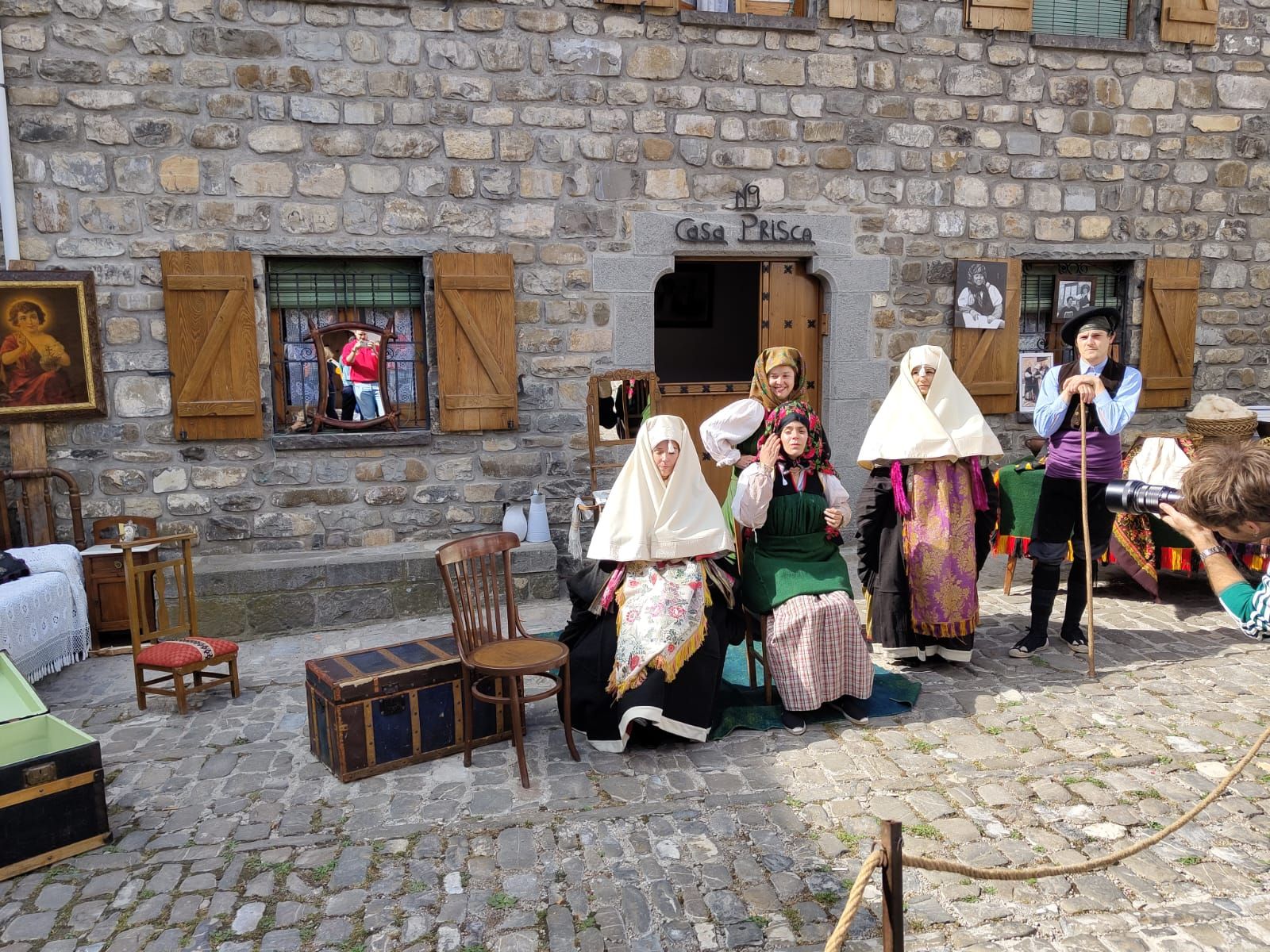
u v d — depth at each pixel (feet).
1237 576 7.23
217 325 18.62
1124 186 23.49
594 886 9.35
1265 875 9.41
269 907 9.11
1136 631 17.31
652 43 20.36
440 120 19.43
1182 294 24.04
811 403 22.95
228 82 18.37
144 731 13.52
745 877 9.49
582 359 20.76
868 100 21.74
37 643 15.06
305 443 19.39
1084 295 24.23
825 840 10.16
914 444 14.33
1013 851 9.86
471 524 20.53
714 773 11.85
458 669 12.49
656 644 12.14
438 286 19.52
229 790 11.62
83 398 18.15
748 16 20.70
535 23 19.66
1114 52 22.89
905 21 21.70
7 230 17.52
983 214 22.79
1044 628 16.10
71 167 17.87
